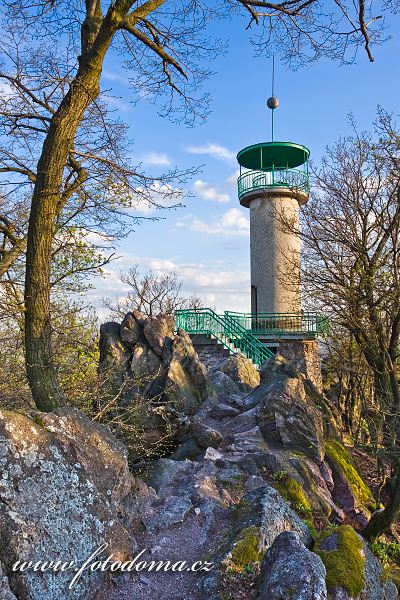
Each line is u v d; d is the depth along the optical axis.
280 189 25.52
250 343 21.38
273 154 26.28
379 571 6.17
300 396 11.93
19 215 10.54
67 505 4.73
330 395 21.06
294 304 23.66
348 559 5.75
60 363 10.98
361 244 14.16
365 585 5.58
